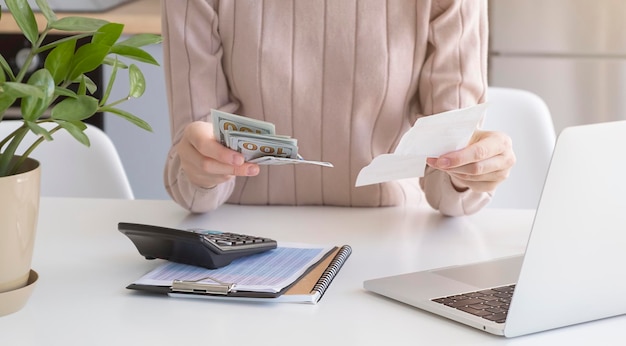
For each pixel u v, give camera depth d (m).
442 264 1.54
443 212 1.81
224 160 1.55
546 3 3.91
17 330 1.28
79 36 1.35
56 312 1.34
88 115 1.32
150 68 3.55
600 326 1.28
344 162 1.94
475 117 1.48
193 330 1.28
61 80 1.35
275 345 1.23
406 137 1.44
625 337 1.24
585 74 3.92
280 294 1.37
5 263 1.32
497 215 1.83
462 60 1.89
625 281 1.28
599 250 1.24
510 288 1.38
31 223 1.34
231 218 1.84
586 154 1.18
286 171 1.94
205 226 1.78
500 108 2.33
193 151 1.63
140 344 1.23
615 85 3.90
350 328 1.28
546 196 1.17
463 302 1.33
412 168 1.56
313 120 1.93
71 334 1.27
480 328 1.25
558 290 1.23
